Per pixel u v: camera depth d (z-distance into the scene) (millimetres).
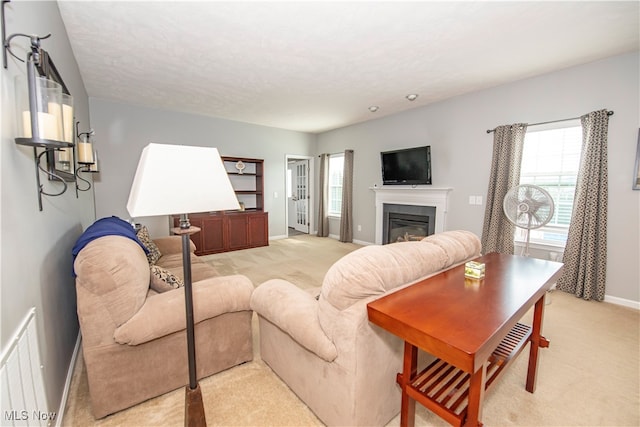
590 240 2895
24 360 1004
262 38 2504
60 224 1728
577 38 2504
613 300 2885
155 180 1020
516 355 1472
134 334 1373
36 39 1094
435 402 1136
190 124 5039
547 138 3352
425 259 1470
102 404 1406
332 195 6688
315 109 4734
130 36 2463
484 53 2787
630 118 2748
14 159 1041
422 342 951
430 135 4449
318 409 1404
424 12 2135
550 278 1524
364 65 3059
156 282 1690
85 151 2225
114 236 1579
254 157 5910
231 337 1776
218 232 5090
